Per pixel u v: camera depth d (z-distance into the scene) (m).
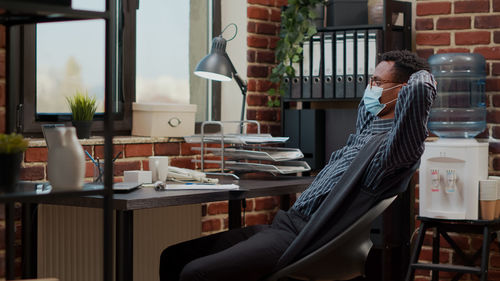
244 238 2.73
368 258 4.12
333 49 3.97
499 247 3.76
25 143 1.92
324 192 2.43
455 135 3.89
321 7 4.05
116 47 3.64
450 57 3.87
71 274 3.19
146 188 2.79
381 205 2.32
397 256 4.07
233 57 4.11
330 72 3.97
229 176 3.35
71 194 1.90
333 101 4.29
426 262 4.01
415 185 4.02
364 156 2.37
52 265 3.12
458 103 3.87
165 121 3.59
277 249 2.39
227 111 4.14
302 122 4.05
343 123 4.04
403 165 2.31
